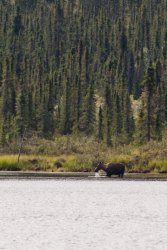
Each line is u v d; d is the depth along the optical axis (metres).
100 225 104.81
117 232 98.50
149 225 105.12
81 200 137.25
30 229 100.25
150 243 90.50
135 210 122.81
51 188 160.88
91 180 183.00
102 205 129.62
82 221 108.69
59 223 106.31
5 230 99.00
